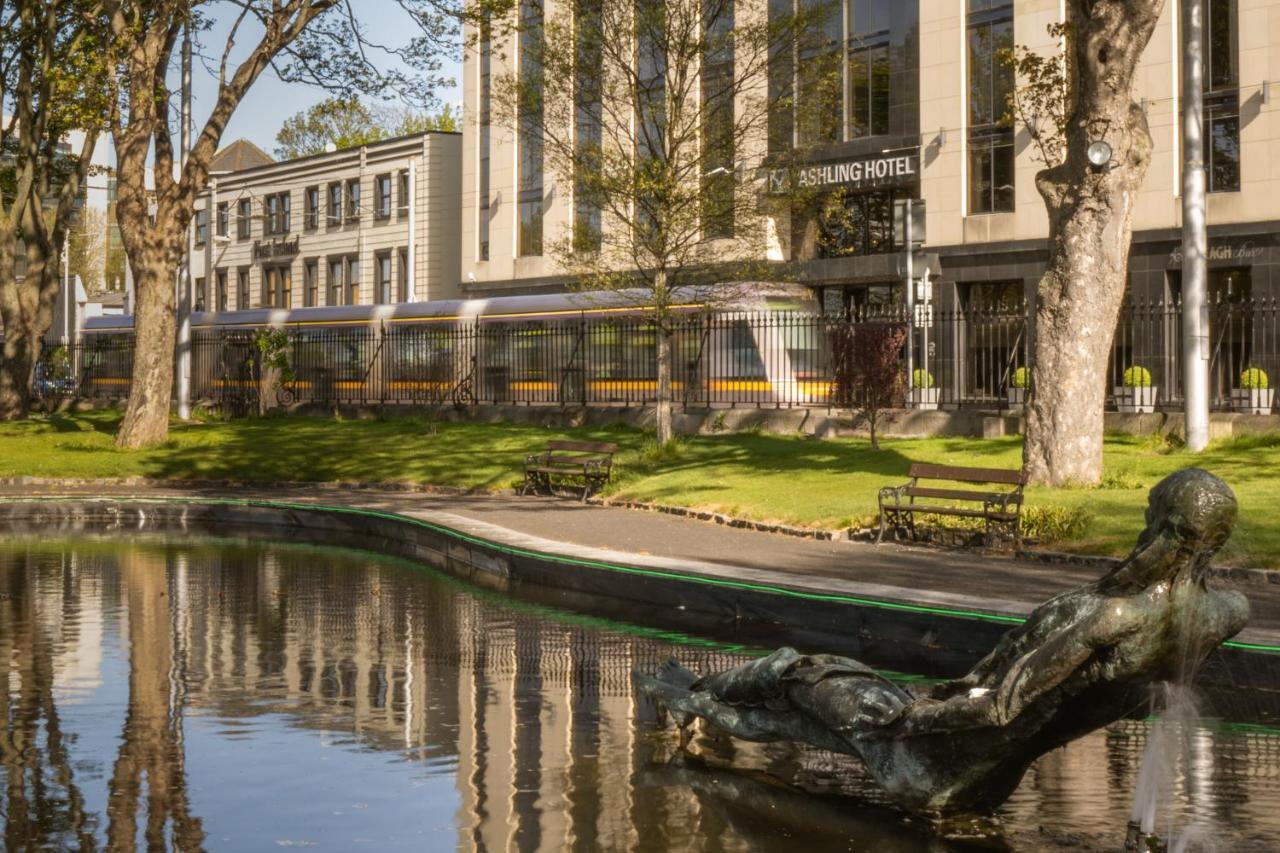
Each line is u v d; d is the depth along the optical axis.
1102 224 16.67
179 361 35.62
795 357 29.78
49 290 37.09
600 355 33.34
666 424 24.14
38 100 35.31
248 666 9.64
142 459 26.55
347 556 16.95
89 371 48.25
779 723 6.45
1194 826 5.67
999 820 5.79
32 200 36.12
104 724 7.74
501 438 28.02
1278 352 30.22
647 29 24.00
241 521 21.25
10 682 9.02
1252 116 30.86
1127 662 4.80
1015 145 34.91
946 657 9.91
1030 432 17.16
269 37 27.62
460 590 13.77
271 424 33.69
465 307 37.25
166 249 28.42
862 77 38.47
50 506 21.59
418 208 55.22
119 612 12.25
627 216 26.36
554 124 25.97
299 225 62.12
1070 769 6.65
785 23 24.20
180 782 6.46
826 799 6.13
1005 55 19.12
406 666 9.64
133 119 27.50
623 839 5.56
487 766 6.76
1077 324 16.80
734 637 10.87
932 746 5.54
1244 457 18.05
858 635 10.70
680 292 30.03
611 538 15.68
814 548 14.61
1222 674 8.30
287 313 43.34
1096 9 16.34
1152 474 17.28
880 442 23.34
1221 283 31.86
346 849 5.43
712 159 24.83
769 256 39.00
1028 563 13.25
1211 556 4.77
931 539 14.95
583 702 8.38
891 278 37.09
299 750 7.11
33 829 5.71
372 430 30.98
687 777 6.54
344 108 28.56
